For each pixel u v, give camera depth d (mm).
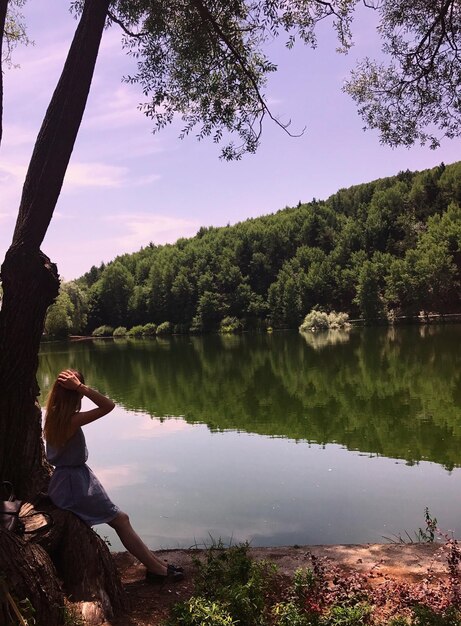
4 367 3650
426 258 79312
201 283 100312
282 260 102688
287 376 28219
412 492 8969
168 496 9023
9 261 3629
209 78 6461
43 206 3709
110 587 3342
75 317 92875
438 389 21172
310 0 6410
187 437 14492
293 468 10828
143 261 122562
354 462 11219
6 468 3770
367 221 98875
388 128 7527
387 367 29078
